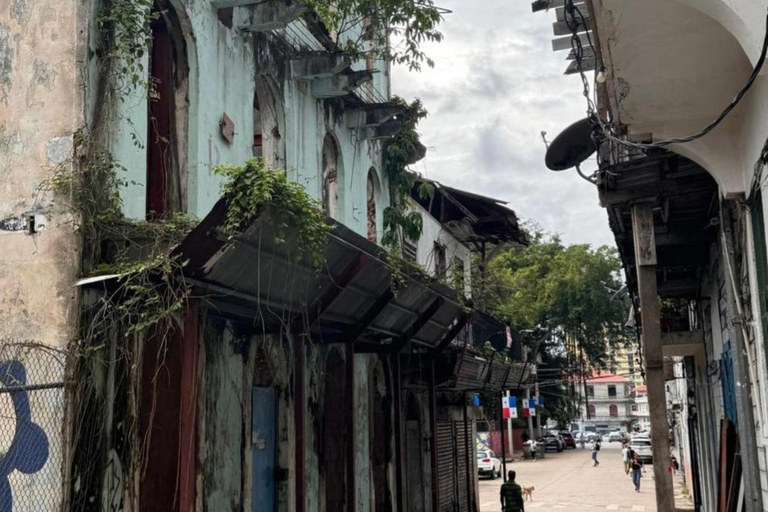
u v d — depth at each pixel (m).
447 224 19.53
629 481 34.06
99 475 6.22
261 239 6.50
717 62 6.08
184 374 6.10
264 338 9.25
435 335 12.59
